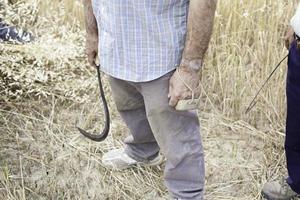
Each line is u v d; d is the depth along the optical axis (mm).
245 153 2508
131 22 1593
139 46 1625
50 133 2539
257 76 2768
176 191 2010
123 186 2330
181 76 1627
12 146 2479
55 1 3094
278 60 2766
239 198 2293
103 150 2484
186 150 1871
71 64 2730
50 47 2711
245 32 2980
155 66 1642
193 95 1662
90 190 2328
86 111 2688
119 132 2578
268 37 2914
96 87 2744
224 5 2943
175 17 1598
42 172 2377
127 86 1876
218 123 2646
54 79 2727
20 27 2900
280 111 2635
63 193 2318
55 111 2674
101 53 1720
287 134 1993
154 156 2307
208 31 1542
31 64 2709
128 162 2344
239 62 2824
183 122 1802
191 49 1573
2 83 2658
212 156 2486
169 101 1704
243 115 2674
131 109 2025
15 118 2611
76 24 3020
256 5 2992
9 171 2367
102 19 1663
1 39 2752
